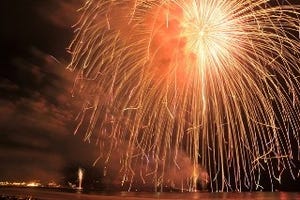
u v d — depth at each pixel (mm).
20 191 30469
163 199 26750
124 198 27469
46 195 28375
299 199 32219
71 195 28984
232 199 30156
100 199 26578
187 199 27453
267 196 33594
